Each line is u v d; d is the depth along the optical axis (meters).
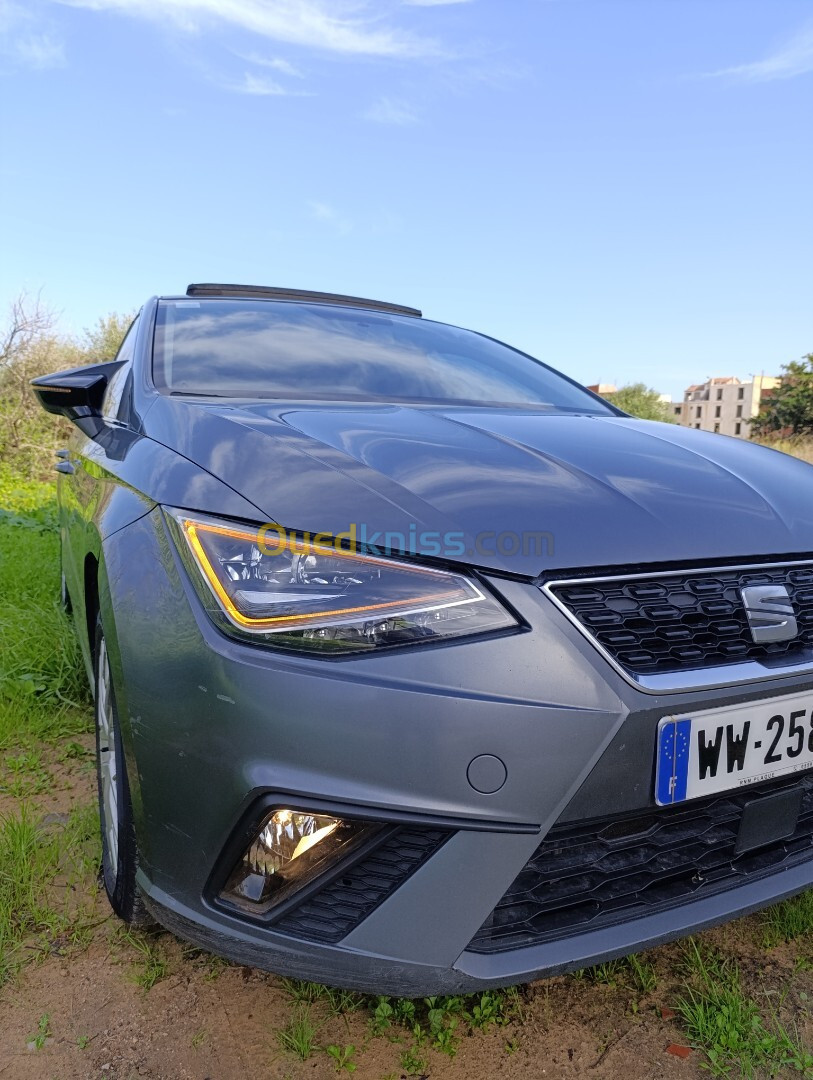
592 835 1.31
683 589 1.37
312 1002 1.56
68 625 3.23
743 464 1.89
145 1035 1.48
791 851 1.57
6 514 6.30
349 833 1.22
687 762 1.31
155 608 1.37
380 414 1.89
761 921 1.88
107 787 1.79
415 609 1.23
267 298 2.87
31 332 10.26
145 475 1.62
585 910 1.36
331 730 1.20
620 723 1.25
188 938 1.35
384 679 1.20
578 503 1.43
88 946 1.69
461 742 1.19
